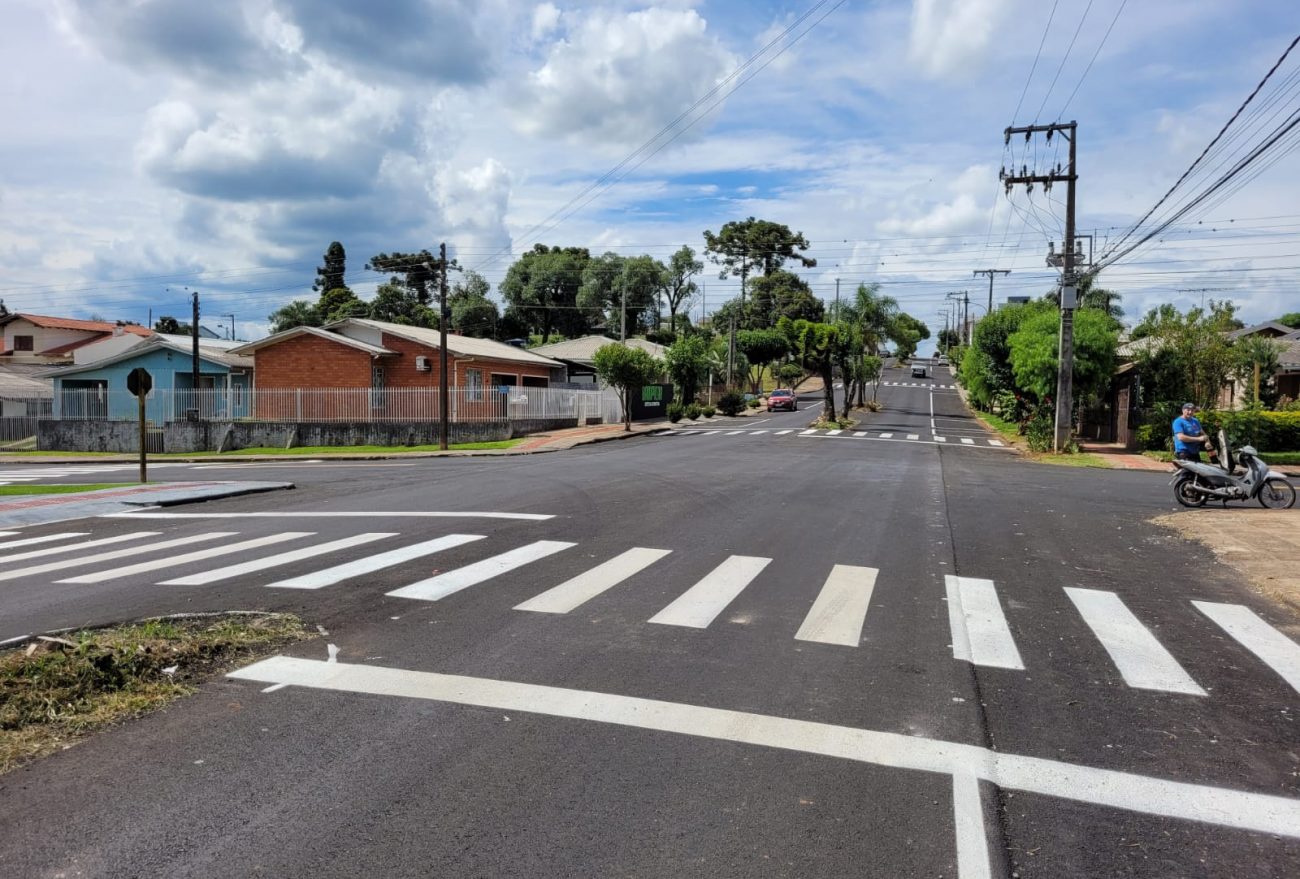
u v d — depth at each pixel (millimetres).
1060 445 26922
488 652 5734
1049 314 31891
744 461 21922
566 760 4098
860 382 57906
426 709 4719
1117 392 31016
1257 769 4137
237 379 41000
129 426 34188
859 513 12539
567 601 7121
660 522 11461
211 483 18000
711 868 3201
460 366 37594
